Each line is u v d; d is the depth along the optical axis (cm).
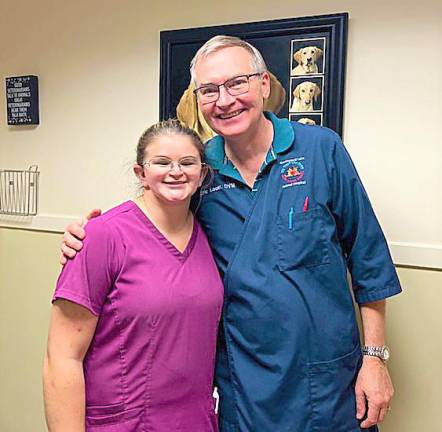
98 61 206
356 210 134
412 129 158
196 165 127
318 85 165
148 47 195
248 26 173
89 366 124
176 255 129
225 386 139
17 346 236
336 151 135
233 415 137
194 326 126
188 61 184
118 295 122
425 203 158
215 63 129
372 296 135
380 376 134
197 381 128
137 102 199
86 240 120
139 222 127
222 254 137
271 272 131
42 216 225
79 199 216
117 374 123
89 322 121
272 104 173
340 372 132
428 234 158
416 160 158
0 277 237
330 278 132
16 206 232
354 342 136
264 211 133
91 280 119
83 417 122
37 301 230
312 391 130
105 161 209
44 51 218
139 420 123
